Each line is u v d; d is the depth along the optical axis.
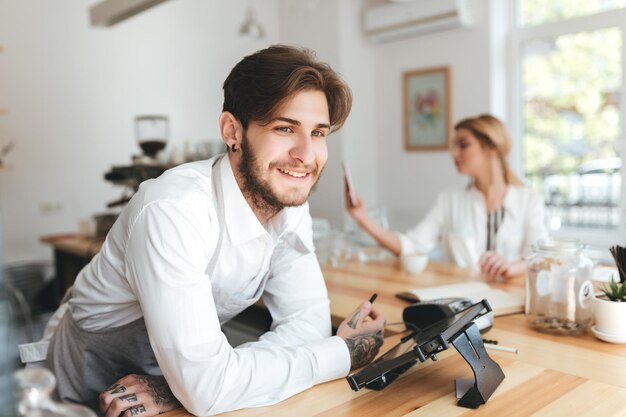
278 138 1.00
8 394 0.56
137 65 4.25
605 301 1.19
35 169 3.83
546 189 4.04
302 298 1.25
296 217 1.22
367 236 2.53
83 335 1.20
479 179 2.43
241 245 1.11
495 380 0.96
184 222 0.94
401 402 0.93
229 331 2.43
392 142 4.80
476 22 4.08
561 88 3.90
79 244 3.06
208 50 4.64
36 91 3.80
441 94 4.35
